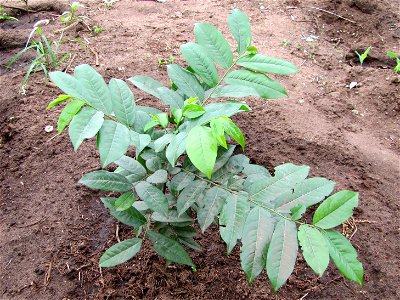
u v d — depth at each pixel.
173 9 3.85
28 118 2.61
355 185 2.31
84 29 3.46
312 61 3.27
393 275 1.92
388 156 2.52
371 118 2.80
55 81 1.36
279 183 1.38
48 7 3.87
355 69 3.18
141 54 3.16
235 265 1.92
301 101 2.86
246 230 1.28
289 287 1.87
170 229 1.65
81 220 2.10
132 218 1.55
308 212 2.16
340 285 1.88
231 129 1.30
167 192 1.84
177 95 1.67
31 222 2.08
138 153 1.44
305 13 3.88
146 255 1.94
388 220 2.16
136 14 3.75
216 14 3.76
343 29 3.77
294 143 2.52
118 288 1.84
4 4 3.83
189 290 1.83
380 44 3.58
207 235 2.03
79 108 1.34
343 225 2.13
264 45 3.37
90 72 1.45
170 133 1.47
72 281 1.86
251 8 3.91
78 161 2.37
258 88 1.60
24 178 2.29
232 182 1.46
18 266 1.90
